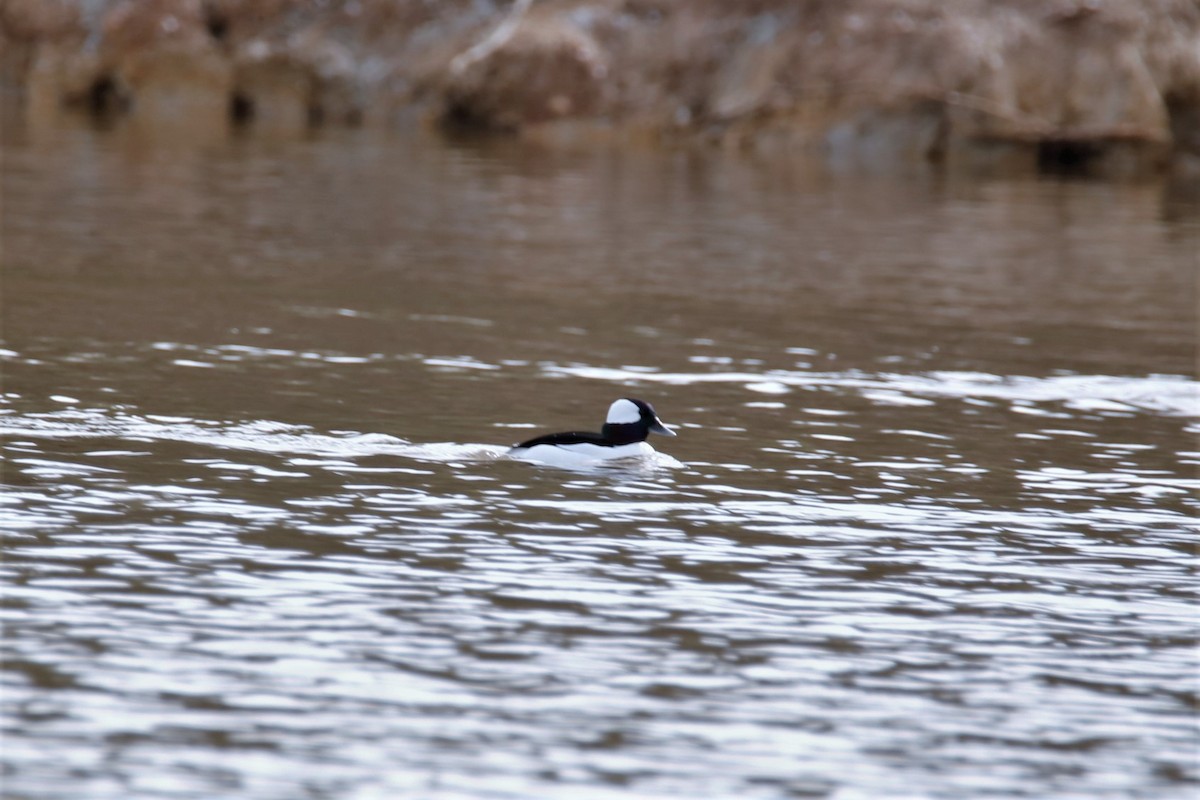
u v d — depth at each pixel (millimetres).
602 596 38438
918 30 158125
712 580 40000
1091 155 158375
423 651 34562
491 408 57594
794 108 160875
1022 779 30000
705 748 30656
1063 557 43219
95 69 175500
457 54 172875
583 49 167125
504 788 28703
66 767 28562
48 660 32938
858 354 70875
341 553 40562
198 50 176375
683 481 48938
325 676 33000
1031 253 104312
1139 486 50781
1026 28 157375
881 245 105125
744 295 84938
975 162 157750
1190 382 67688
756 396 61781
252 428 52688
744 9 167500
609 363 66562
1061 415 60750
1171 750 31438
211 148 145625
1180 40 157625
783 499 47531
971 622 37938
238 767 28953
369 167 137625
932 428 57719
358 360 64688
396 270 88250
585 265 92688
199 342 66500
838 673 34531
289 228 101875
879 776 29859
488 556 40906
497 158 148500
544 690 32875
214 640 34500
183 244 93188
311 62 176125
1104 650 36531
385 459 49688
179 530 41656
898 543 43844
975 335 76562
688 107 166500
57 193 111375
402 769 29203
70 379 58250
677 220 113188
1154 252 106812
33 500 43406
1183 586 41094
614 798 28547
